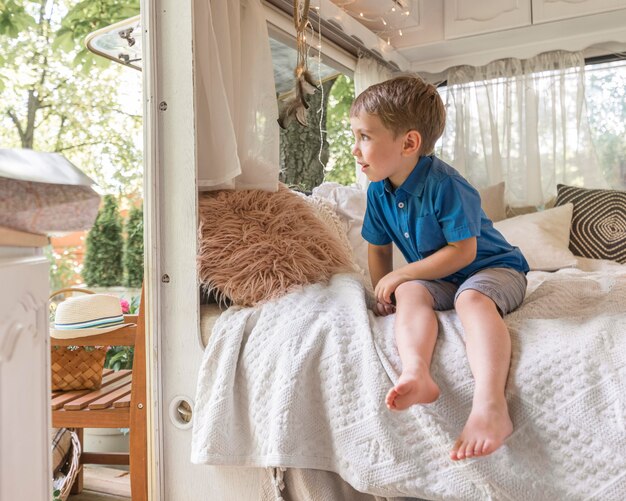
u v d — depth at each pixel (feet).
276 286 4.57
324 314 4.17
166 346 4.64
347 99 10.09
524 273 4.72
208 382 4.26
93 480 6.39
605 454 3.16
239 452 4.09
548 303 4.24
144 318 4.81
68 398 5.24
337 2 8.10
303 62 6.03
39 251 2.91
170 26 4.71
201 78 5.04
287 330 4.10
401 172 4.68
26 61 13.94
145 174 4.71
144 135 4.73
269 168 5.49
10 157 2.60
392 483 3.54
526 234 8.19
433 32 9.51
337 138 9.93
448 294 4.43
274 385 3.95
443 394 3.57
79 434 6.40
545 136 9.93
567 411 3.29
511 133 10.05
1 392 2.43
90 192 2.74
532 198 9.86
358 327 3.99
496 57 9.95
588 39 9.43
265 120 5.60
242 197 5.16
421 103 4.57
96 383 5.58
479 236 4.56
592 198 8.84
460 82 10.28
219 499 4.40
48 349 2.96
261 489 4.20
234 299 4.62
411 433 3.57
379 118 4.49
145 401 4.83
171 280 4.66
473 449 3.14
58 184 2.60
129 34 6.54
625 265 7.98
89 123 14.43
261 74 5.68
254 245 4.74
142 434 4.82
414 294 4.18
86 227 2.80
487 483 3.33
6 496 2.47
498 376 3.40
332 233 5.46
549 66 9.82
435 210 4.50
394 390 3.27
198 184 5.03
